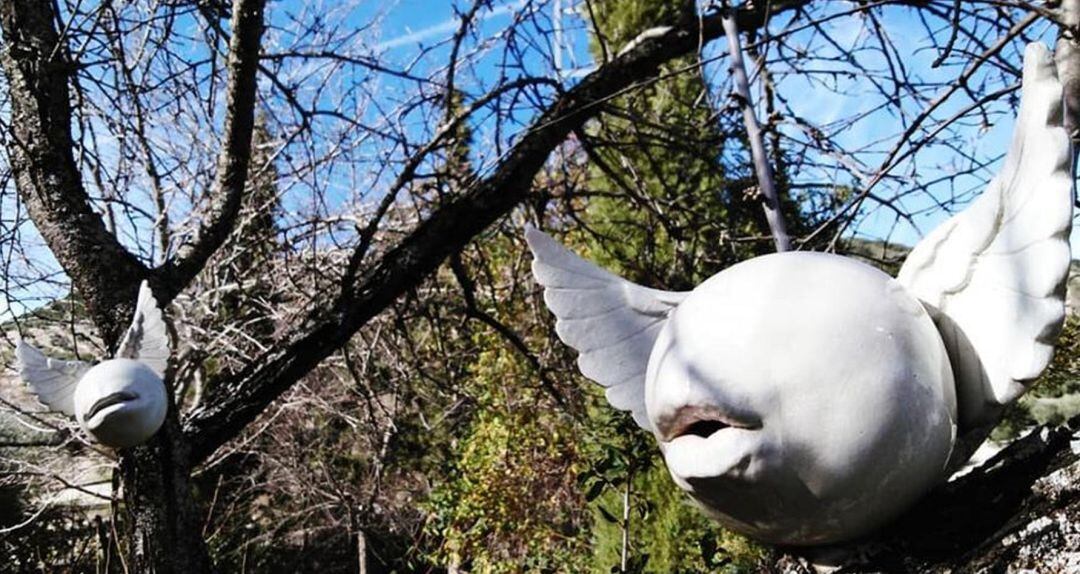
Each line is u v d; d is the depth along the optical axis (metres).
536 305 6.18
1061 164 1.37
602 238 5.68
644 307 1.86
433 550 9.37
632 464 4.35
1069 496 1.34
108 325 3.62
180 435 3.61
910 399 1.40
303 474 8.04
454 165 5.04
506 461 7.96
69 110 3.83
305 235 4.98
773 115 2.77
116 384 2.46
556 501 8.12
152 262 5.23
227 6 4.23
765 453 1.41
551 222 7.18
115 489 3.82
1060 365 4.62
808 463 1.40
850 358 1.40
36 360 2.84
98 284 3.66
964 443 1.52
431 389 7.64
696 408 1.44
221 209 4.05
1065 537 1.32
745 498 1.46
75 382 2.87
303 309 4.88
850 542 1.55
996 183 1.48
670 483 6.25
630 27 6.17
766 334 1.43
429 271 4.43
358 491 8.55
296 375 4.16
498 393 7.68
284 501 9.17
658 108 5.51
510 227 5.71
